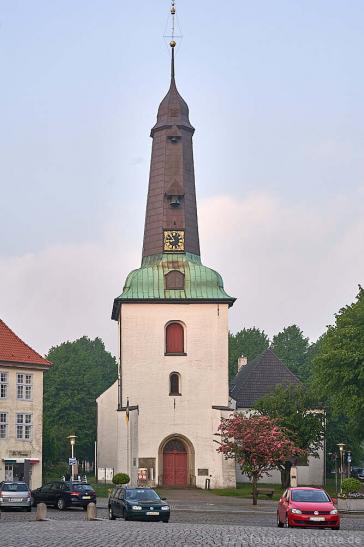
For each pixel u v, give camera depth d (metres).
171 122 85.94
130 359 82.31
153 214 85.50
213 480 80.69
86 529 32.81
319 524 37.59
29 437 73.12
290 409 82.62
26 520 43.00
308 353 156.62
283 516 39.22
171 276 83.56
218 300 82.94
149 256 85.25
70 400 119.81
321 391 75.50
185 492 76.88
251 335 154.88
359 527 41.00
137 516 43.38
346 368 72.62
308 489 40.03
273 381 98.06
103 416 89.25
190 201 85.69
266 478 91.38
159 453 81.19
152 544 25.50
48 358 125.62
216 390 82.19
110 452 88.69
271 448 68.50
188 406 81.94
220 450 71.19
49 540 26.92
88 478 104.44
